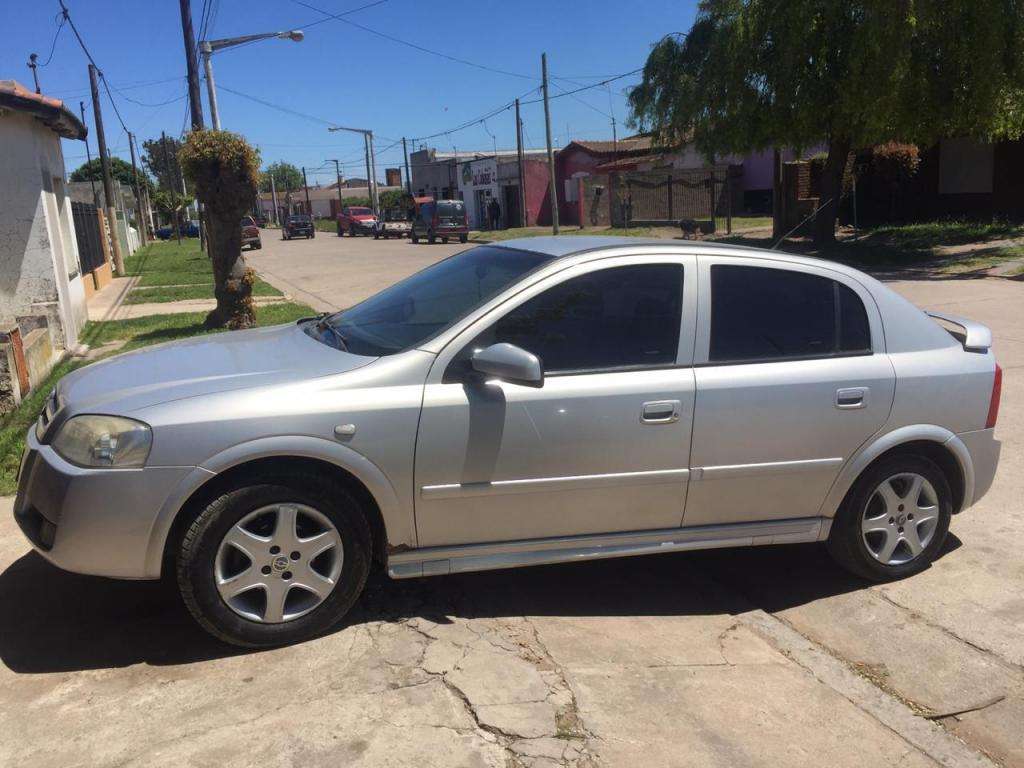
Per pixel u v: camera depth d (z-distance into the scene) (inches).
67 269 494.0
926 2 645.9
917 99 685.9
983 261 693.9
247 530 136.3
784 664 144.3
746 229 1104.2
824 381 159.5
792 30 704.4
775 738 124.0
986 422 174.6
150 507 130.0
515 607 159.5
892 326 168.6
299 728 120.2
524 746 118.1
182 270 1076.5
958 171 928.3
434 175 2349.9
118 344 458.3
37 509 136.5
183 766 112.3
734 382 154.9
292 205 4291.3
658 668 140.5
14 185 406.0
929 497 173.8
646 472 152.4
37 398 307.6
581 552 154.8
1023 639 153.4
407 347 147.6
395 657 138.8
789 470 160.1
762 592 172.4
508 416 144.2
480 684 131.7
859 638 154.6
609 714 126.7
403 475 141.2
